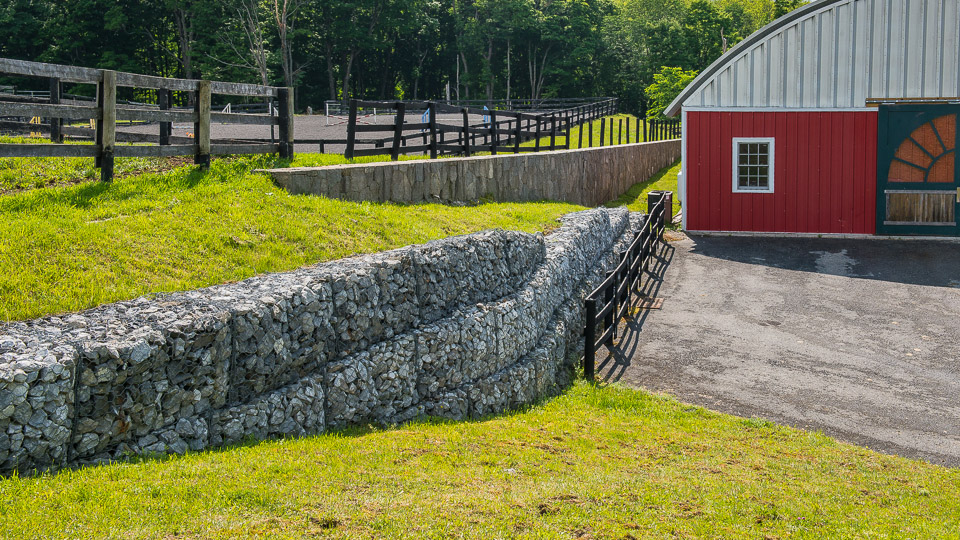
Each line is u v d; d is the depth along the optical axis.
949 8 19.08
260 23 57.50
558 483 6.06
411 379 7.99
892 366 11.23
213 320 6.24
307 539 4.54
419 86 91.81
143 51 70.12
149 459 5.68
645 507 5.71
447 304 8.84
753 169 20.53
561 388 10.49
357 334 7.56
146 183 10.20
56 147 9.27
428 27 80.19
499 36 80.50
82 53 64.94
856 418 9.39
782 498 6.29
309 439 6.61
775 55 20.02
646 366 11.22
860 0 19.42
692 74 54.56
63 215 8.66
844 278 16.27
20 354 5.34
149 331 5.89
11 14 60.41
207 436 6.18
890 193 19.73
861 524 5.82
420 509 5.13
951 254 18.02
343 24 69.62
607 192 25.06
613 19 93.81
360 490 5.42
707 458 7.45
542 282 10.94
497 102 59.88
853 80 19.69
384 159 16.28
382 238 10.35
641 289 15.48
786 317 13.67
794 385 10.48
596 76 90.19
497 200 16.56
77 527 4.38
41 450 5.21
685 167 20.77
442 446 6.84
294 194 11.13
